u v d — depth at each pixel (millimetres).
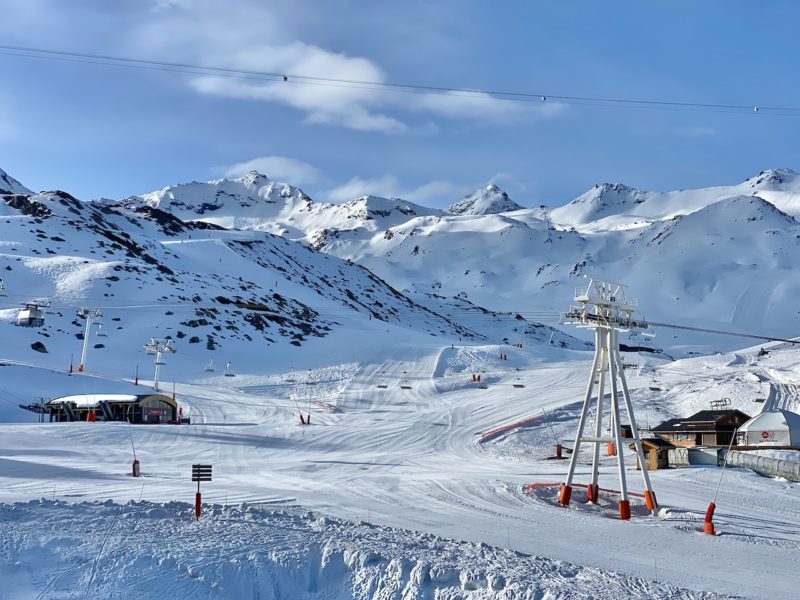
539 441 79938
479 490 45688
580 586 21625
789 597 23219
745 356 124438
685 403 94188
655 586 22422
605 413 90375
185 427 82500
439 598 21344
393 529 29625
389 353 145375
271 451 72688
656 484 52406
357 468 60594
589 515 38531
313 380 125625
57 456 62875
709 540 32688
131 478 48906
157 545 24188
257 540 25344
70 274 163625
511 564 23703
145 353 133125
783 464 56094
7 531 24516
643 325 42594
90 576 22094
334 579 23109
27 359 120000
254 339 150125
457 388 115188
